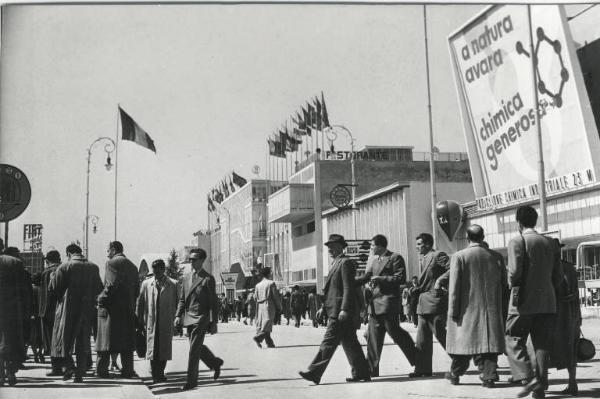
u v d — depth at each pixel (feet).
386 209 173.99
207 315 35.70
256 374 41.50
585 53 134.62
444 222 134.51
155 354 38.27
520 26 122.62
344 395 29.91
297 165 231.71
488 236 137.90
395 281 35.99
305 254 222.89
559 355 27.76
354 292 34.86
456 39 135.44
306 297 150.51
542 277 27.48
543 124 122.21
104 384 34.50
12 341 33.91
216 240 349.41
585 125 112.98
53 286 36.09
